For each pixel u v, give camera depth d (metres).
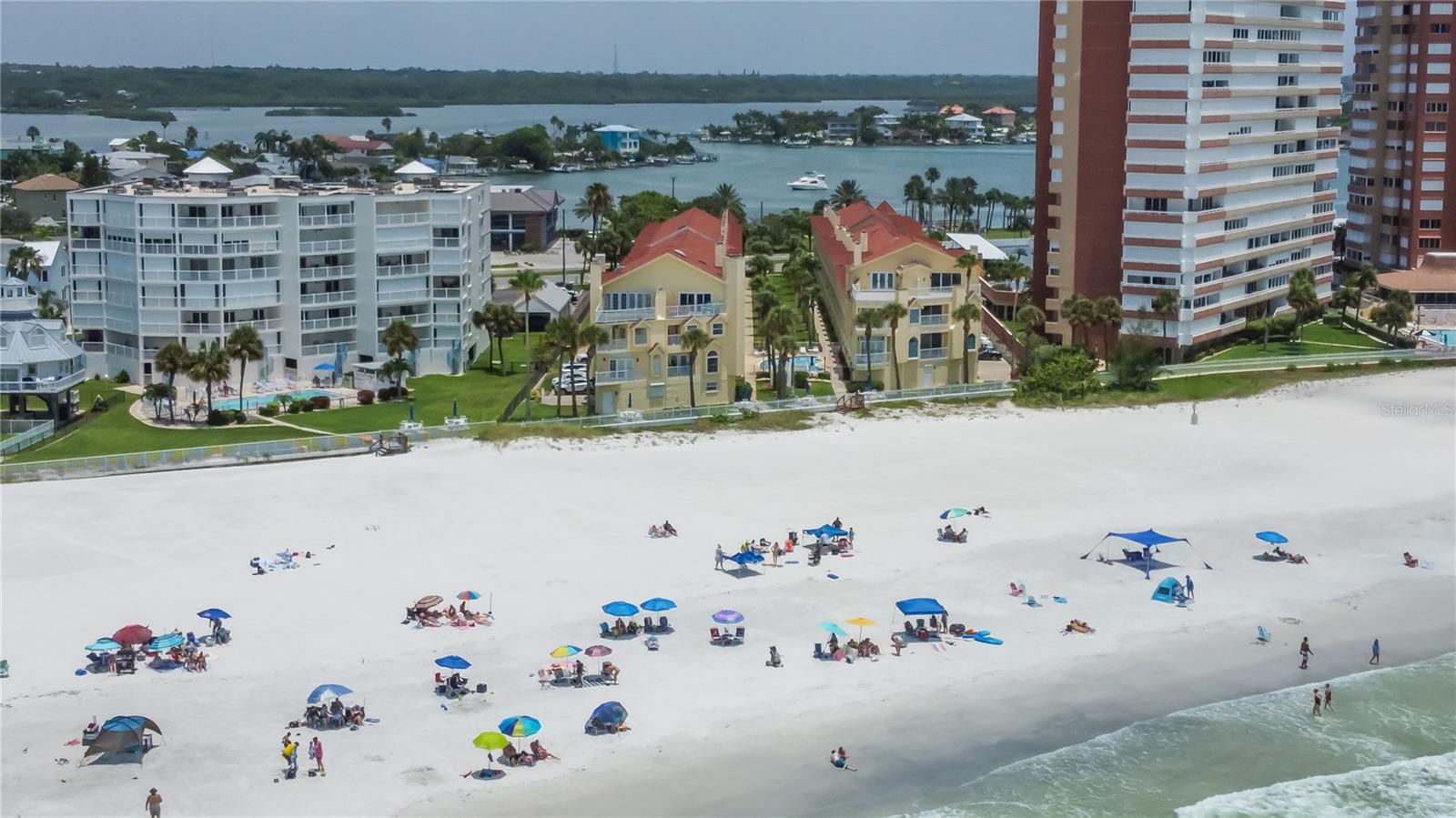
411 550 102.94
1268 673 86.69
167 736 74.44
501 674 82.56
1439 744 78.50
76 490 116.25
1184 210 168.50
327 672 82.38
